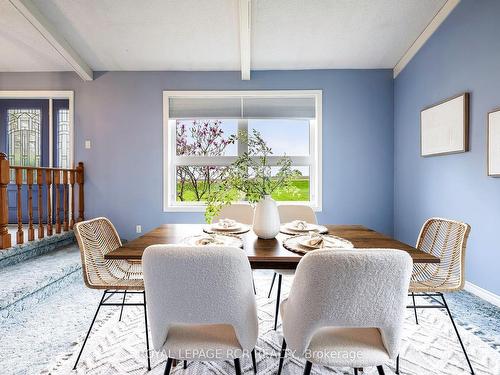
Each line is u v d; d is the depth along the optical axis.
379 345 1.08
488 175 2.41
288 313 1.07
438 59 3.02
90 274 1.70
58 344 1.85
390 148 3.96
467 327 2.04
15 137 4.15
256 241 1.72
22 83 3.96
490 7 2.38
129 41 3.35
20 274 2.53
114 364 1.65
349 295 0.94
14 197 4.20
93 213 3.99
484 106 2.46
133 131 3.96
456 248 1.70
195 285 0.97
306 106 3.98
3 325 2.09
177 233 1.94
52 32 3.08
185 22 3.04
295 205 2.61
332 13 2.90
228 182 1.75
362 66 3.89
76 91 3.95
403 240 3.74
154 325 1.04
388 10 2.88
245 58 3.46
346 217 3.97
